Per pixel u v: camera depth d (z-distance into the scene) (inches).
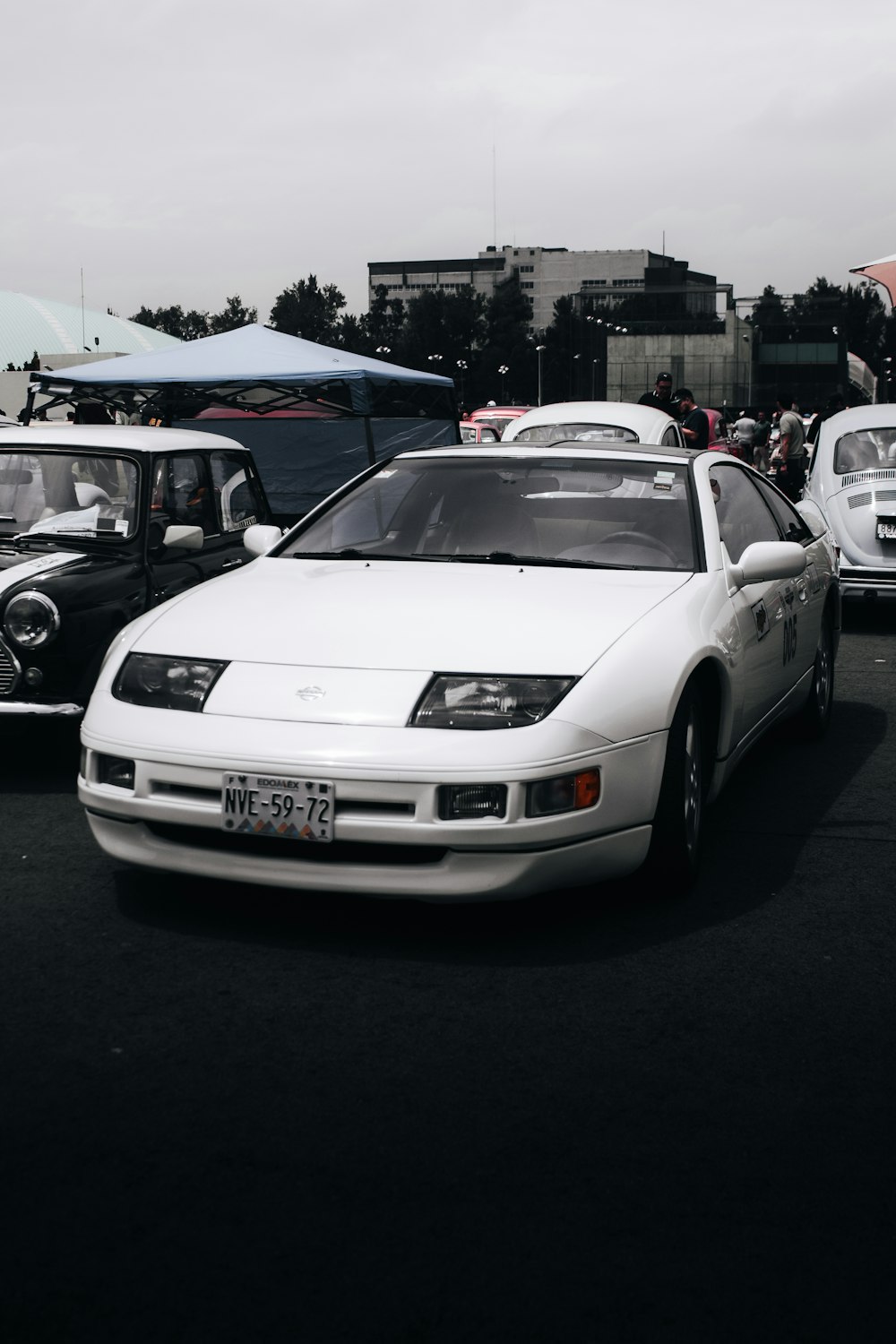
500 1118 102.3
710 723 168.2
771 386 4084.6
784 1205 90.4
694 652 152.9
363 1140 98.7
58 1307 78.6
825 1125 101.8
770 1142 99.2
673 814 149.7
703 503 186.2
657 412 504.1
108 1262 83.0
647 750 142.7
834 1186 93.0
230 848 138.3
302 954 135.7
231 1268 82.6
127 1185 92.1
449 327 6446.9
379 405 475.8
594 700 138.5
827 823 190.2
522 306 6245.1
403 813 131.5
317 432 542.6
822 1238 86.6
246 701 138.6
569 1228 87.5
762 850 176.6
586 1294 80.4
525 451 199.6
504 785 131.0
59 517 232.2
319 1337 76.2
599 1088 107.7
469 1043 115.8
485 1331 76.9
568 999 125.6
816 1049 115.4
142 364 457.1
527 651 142.7
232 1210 89.0
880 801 203.3
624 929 144.9
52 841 176.4
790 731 246.8
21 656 205.3
